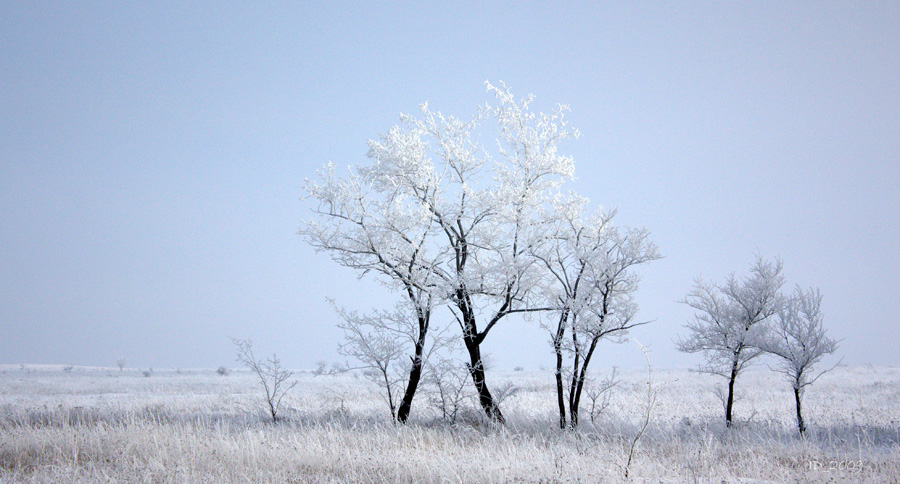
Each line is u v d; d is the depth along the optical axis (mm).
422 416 15398
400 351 14305
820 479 7820
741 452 10211
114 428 11086
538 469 8086
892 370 46844
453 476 7547
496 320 14938
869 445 10836
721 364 14508
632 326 14039
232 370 69000
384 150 15664
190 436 10055
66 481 7207
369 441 10617
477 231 15562
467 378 14180
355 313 14461
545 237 15438
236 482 7371
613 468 8141
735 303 14500
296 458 8773
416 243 14906
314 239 15117
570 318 14008
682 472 8344
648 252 14141
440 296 14516
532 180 15984
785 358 13758
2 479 7301
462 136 16438
